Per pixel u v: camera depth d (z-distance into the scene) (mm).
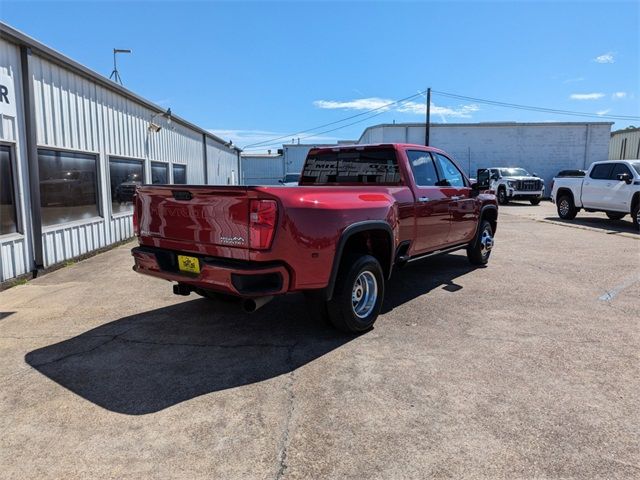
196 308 5590
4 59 7043
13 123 7223
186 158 18109
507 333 4656
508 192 24297
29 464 2631
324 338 4543
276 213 3654
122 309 5594
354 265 4414
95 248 9992
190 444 2807
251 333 4699
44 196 8219
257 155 42250
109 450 2754
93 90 9938
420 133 32500
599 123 32219
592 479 2471
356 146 6219
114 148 11016
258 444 2801
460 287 6500
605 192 14117
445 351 4195
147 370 3842
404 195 5496
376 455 2684
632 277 7090
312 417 3092
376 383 3576
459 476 2500
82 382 3633
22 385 3586
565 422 3018
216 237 3871
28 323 5094
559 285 6605
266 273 3670
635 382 3584
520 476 2496
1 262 6852
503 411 3154
